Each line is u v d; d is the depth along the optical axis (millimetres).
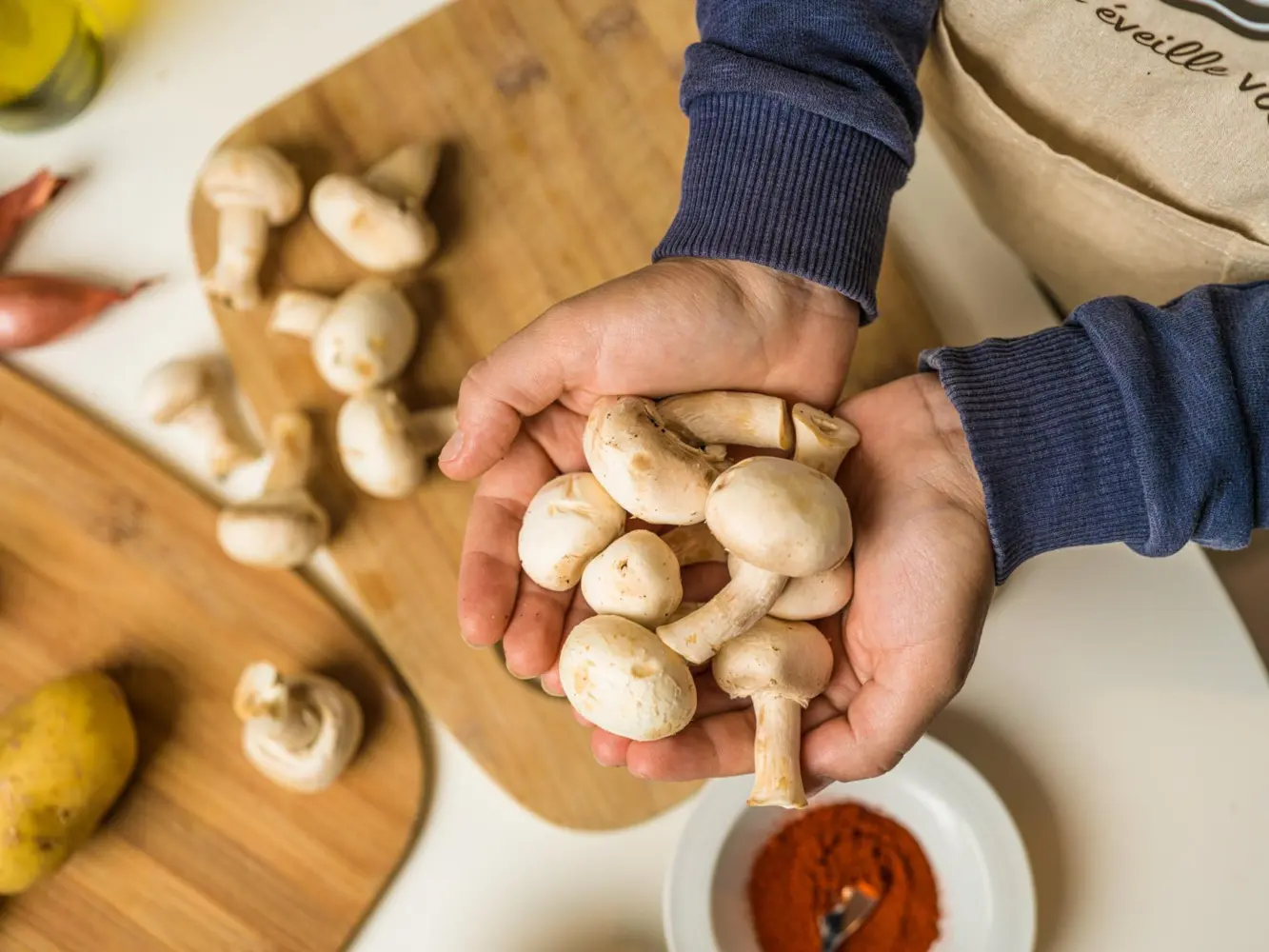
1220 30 453
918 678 476
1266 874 564
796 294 506
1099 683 583
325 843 582
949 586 476
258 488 617
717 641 476
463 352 615
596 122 629
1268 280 507
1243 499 454
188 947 576
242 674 589
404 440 579
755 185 495
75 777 555
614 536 490
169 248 637
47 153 644
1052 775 578
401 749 587
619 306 491
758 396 503
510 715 585
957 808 546
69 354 626
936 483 491
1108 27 477
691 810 574
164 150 645
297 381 612
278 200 602
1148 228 530
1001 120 529
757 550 452
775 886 558
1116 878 568
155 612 599
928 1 508
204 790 586
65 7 627
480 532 519
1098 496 468
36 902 577
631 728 466
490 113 630
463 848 585
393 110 630
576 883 580
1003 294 611
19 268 633
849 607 500
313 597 598
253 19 653
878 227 506
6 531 603
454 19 634
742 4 508
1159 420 455
